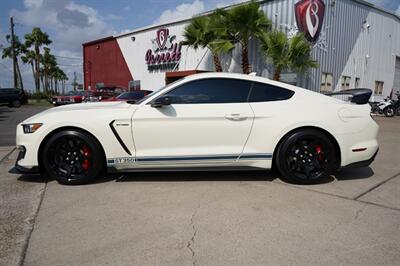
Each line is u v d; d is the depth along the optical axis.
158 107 3.94
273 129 3.99
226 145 4.01
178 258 2.38
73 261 2.33
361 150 4.11
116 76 24.70
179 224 2.93
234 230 2.81
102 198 3.59
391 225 2.91
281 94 4.14
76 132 3.94
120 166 4.02
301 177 4.06
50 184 4.10
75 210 3.25
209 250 2.48
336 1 14.66
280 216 3.10
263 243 2.58
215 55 14.09
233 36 13.67
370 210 3.25
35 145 3.94
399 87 21.16
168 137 3.96
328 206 3.35
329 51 14.75
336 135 4.03
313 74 14.10
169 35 19.23
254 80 4.14
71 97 19.50
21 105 25.56
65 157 4.04
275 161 4.14
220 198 3.58
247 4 12.56
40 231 2.79
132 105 4.09
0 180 4.27
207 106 3.99
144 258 2.38
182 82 4.08
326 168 4.07
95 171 4.02
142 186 4.00
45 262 2.32
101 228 2.85
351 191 3.84
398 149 6.71
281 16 13.80
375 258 2.37
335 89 15.44
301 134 4.01
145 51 21.38
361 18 16.42
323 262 2.31
